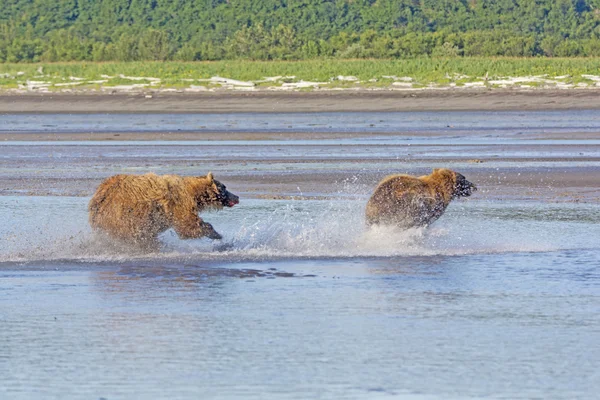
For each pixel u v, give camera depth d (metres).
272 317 34.22
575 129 114.19
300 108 153.38
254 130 118.44
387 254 45.47
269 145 100.38
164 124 130.88
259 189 69.88
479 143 99.94
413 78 188.62
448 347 30.66
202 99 168.25
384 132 114.00
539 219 56.03
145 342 31.39
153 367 28.94
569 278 40.31
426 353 30.05
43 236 49.97
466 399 26.33
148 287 39.06
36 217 56.69
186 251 46.22
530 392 26.81
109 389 27.17
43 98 176.12
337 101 161.00
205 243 48.06
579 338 31.58
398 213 48.28
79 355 30.08
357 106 154.12
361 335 31.91
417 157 87.75
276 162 85.19
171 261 43.94
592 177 73.56
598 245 47.59
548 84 175.25
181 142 105.00
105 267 42.84
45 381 27.84
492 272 41.47
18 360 29.67
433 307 35.50
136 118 142.88
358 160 85.88
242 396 26.55
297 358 29.62
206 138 109.31
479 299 36.72
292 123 129.00
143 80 198.12
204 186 45.44
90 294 37.91
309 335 31.98
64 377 28.17
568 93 161.38
